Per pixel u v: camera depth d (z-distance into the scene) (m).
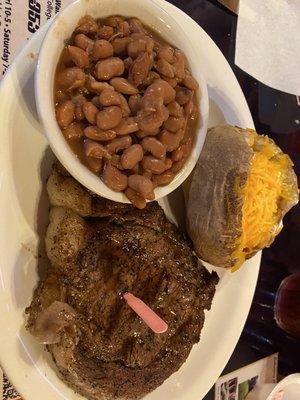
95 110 0.22
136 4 0.25
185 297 0.27
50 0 0.29
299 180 0.41
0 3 0.28
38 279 0.25
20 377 0.24
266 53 0.38
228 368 0.37
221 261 0.28
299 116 0.41
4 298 0.24
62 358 0.23
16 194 0.24
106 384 0.25
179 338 0.27
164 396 0.29
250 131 0.28
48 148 0.26
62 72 0.23
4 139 0.24
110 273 0.25
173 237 0.28
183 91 0.25
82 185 0.24
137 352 0.25
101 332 0.24
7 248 0.24
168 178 0.25
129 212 0.26
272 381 0.40
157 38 0.26
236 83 0.32
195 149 0.26
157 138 0.24
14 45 0.28
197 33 0.31
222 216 0.26
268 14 0.37
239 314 0.32
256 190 0.27
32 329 0.23
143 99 0.23
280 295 0.39
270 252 0.40
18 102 0.24
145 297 0.26
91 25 0.23
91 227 0.25
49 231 0.24
